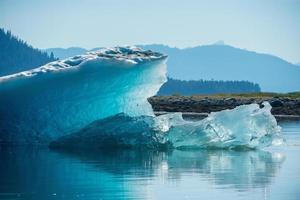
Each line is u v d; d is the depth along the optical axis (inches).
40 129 2640.3
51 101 2600.9
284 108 5482.3
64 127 2628.0
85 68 2568.9
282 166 2266.2
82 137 2647.6
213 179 2032.5
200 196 1827.0
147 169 2191.2
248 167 2245.3
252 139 2637.8
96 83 2588.6
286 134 3452.3
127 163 2308.1
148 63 2598.4
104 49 2704.2
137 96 2684.5
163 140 2630.4
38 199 1782.7
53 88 2588.6
